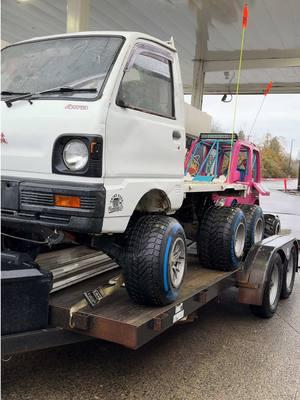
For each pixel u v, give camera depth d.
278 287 5.91
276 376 4.09
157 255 3.53
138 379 3.87
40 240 3.79
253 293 5.32
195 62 14.77
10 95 3.64
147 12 10.75
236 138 7.85
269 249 5.62
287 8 9.95
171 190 4.08
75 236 3.69
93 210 3.16
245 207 6.48
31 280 3.12
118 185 3.38
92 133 3.20
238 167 8.22
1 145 3.47
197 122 9.09
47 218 3.28
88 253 4.66
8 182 3.38
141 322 3.26
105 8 10.58
